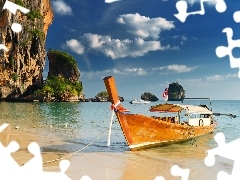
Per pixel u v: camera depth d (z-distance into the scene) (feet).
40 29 347.56
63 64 415.03
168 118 60.03
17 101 318.45
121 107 42.11
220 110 228.02
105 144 50.70
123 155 41.01
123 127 42.73
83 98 425.69
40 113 145.69
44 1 363.56
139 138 44.93
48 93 345.31
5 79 305.73
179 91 491.72
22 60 319.88
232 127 94.17
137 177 29.32
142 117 44.01
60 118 118.62
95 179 27.99
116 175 29.76
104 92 459.32
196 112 58.44
